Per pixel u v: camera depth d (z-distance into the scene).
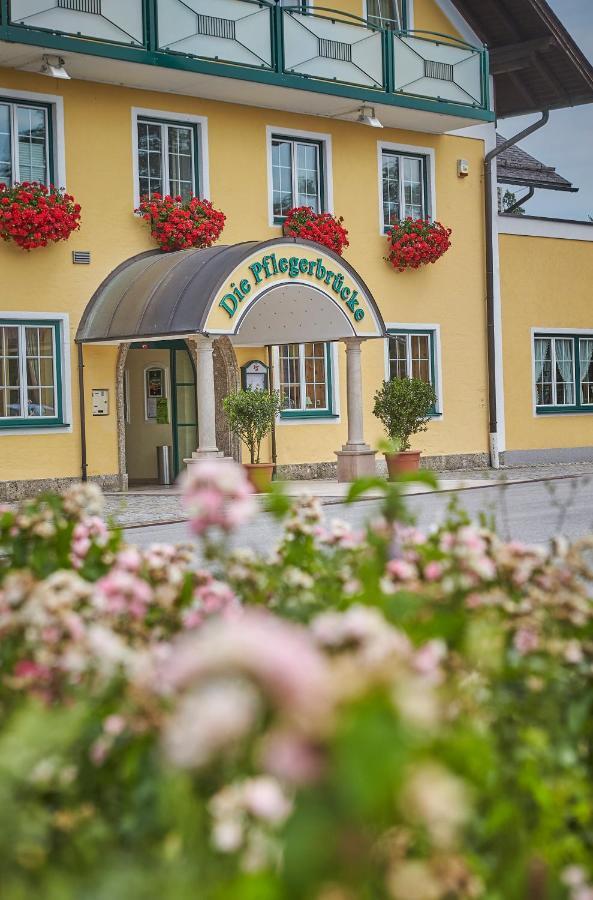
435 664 2.42
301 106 23.19
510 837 2.14
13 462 19.81
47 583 3.32
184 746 1.46
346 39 22.77
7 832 1.73
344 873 1.33
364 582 3.09
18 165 19.88
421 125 25.27
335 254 21.05
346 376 24.25
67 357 20.31
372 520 3.92
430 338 25.98
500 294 27.39
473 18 26.16
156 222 21.23
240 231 22.64
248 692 1.38
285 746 1.35
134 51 19.83
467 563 3.49
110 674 2.62
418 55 23.97
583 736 2.88
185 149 22.06
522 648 3.15
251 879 1.37
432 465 25.95
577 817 2.51
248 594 3.84
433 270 25.88
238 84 21.55
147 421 23.38
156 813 2.10
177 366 22.88
